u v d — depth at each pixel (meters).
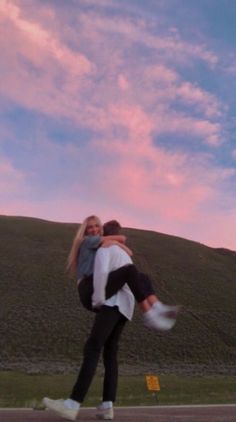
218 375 46.59
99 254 4.78
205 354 57.38
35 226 105.06
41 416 5.07
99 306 4.84
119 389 32.09
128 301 4.91
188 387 34.31
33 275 77.06
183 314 68.06
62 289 72.94
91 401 18.19
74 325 61.88
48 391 31.48
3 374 39.53
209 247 108.31
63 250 90.38
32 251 88.31
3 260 82.19
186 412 5.99
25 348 54.50
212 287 81.06
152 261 87.94
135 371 46.16
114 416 5.19
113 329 5.03
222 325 66.56
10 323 60.22
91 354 4.80
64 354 54.34
